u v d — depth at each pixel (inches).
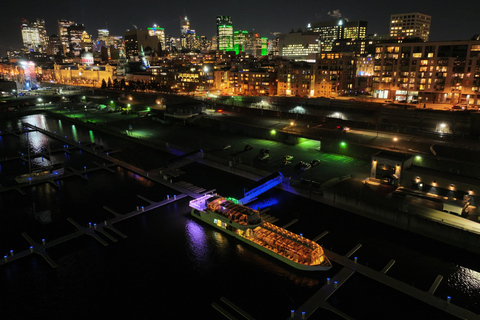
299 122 5044.3
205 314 1755.7
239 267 2112.5
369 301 1815.9
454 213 2404.0
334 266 2079.2
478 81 6865.2
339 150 3934.5
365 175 3250.5
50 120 6599.4
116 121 6072.8
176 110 5659.5
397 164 2901.1
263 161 3754.9
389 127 4473.4
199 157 3912.4
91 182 3437.5
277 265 2123.5
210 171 3673.7
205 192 3125.0
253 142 4564.5
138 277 2028.8
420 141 3929.6
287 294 1886.1
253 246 2304.4
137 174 3646.7
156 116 6082.7
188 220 2659.9
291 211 2770.7
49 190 3255.4
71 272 2070.6
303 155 3951.8
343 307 1779.0
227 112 6048.2
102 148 4574.3
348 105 6338.6
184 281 1993.1
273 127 4810.5
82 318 1736.0
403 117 5211.6
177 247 2310.5
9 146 4778.5
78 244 2352.4
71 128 5861.2
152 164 3946.9
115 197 3080.7
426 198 2657.5
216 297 1872.5
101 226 2556.6
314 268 2032.5
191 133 5132.9
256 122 5167.3
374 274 1990.7
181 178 3489.2
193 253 2247.8
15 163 4065.0
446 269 2068.2
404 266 2097.7
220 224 2493.8
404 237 2386.8
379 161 3002.0
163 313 1761.8
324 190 2837.1
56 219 2706.7
